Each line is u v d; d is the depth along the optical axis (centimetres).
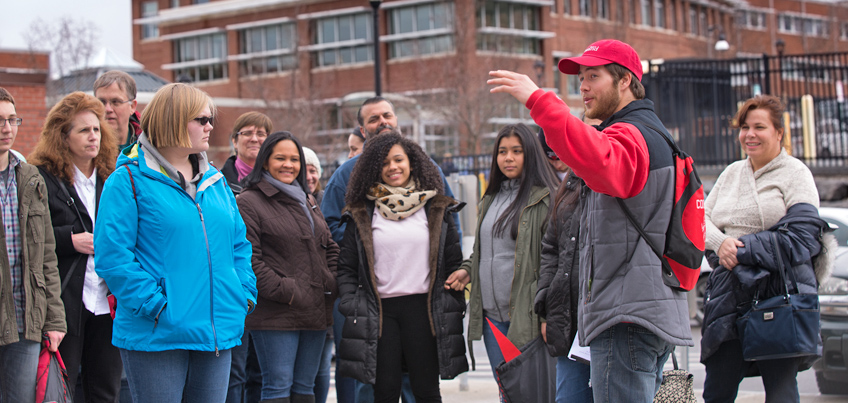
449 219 484
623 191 290
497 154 471
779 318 396
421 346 467
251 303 389
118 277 339
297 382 479
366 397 503
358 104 4166
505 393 437
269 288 456
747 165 441
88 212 442
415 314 468
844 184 1244
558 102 277
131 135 512
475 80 3659
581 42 5141
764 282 405
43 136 438
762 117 427
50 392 397
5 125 393
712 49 5416
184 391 372
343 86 5044
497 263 461
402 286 466
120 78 505
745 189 434
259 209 473
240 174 568
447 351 463
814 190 419
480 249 472
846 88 1436
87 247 431
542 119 275
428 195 475
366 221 471
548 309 404
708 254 431
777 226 412
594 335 309
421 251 472
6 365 395
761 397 587
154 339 342
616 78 319
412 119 3934
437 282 470
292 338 466
